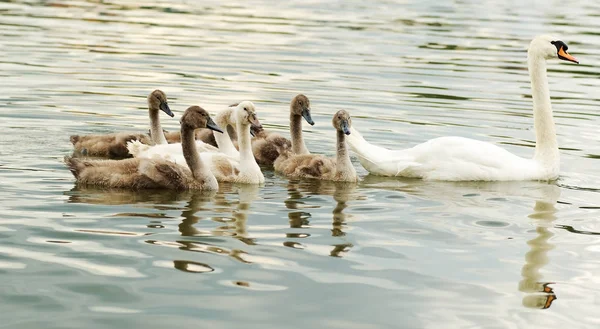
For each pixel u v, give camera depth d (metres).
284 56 31.14
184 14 42.34
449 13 45.19
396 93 25.67
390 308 10.38
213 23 39.34
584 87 27.89
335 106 23.77
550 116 17.72
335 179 16.98
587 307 10.65
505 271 11.77
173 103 23.33
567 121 23.03
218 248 12.19
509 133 21.50
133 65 28.52
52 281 10.75
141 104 23.41
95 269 11.19
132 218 13.45
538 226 13.95
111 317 9.84
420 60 31.23
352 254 12.19
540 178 17.48
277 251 12.18
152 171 15.41
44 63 28.22
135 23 38.50
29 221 13.03
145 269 11.26
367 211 14.56
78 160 15.68
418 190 16.33
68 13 40.88
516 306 10.59
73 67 27.80
